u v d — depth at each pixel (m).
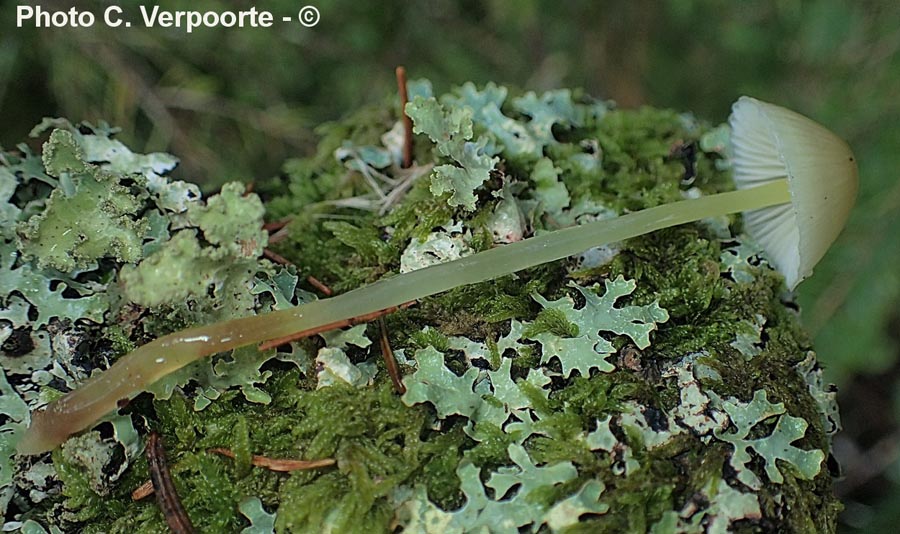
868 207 0.22
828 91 0.24
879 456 0.26
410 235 0.17
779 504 0.15
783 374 0.16
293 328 0.16
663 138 0.19
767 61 0.26
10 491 0.16
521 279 0.17
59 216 0.16
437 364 0.16
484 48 0.28
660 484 0.15
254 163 0.27
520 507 0.15
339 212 0.18
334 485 0.15
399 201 0.18
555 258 0.16
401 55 0.28
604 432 0.15
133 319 0.16
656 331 0.16
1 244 0.16
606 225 0.17
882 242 0.22
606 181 0.18
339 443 0.16
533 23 0.27
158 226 0.17
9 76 0.24
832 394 0.17
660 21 0.27
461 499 0.15
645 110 0.19
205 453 0.16
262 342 0.16
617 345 0.16
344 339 0.16
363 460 0.15
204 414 0.16
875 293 0.22
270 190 0.19
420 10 0.28
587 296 0.16
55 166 0.16
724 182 0.19
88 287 0.16
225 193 0.16
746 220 0.18
